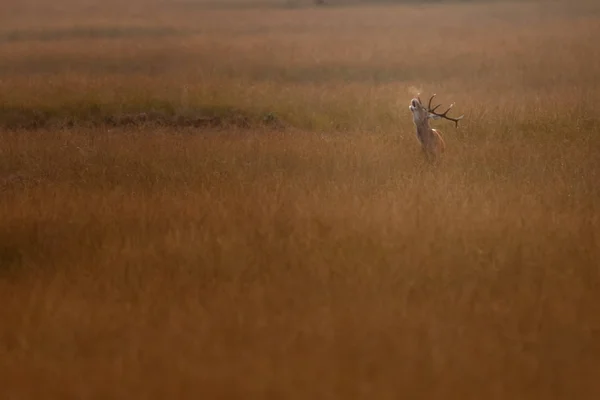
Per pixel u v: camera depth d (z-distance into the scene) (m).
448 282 37.25
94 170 58.25
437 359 29.73
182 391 27.91
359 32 153.88
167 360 30.14
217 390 27.89
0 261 41.50
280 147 64.31
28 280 38.56
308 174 55.47
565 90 90.88
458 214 45.34
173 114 82.06
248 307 34.56
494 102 84.19
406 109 81.44
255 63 114.81
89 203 49.25
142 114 81.44
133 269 39.00
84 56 122.19
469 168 56.69
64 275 38.78
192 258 40.22
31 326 33.56
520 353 30.34
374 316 33.50
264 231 43.31
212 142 66.81
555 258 39.75
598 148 63.41
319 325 32.53
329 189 51.25
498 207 47.12
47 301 35.75
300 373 28.77
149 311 34.50
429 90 93.50
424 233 42.50
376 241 41.41
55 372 29.70
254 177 55.53
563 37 139.00
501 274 38.16
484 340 31.44
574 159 59.72
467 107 80.94
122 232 44.16
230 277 38.09
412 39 140.88
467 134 69.25
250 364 29.44
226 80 100.06
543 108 79.50
